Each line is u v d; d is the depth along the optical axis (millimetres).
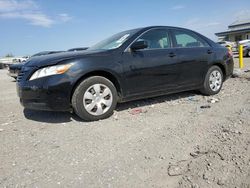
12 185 2717
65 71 4312
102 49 5105
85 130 4219
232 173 2699
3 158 3344
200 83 6082
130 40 5039
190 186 2547
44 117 5129
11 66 11781
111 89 4727
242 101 5500
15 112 5809
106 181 2715
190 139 3621
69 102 4398
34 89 4348
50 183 2725
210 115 4633
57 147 3611
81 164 3094
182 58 5621
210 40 6508
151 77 5176
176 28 5855
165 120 4535
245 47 20484
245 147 3197
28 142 3859
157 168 2918
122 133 4008
